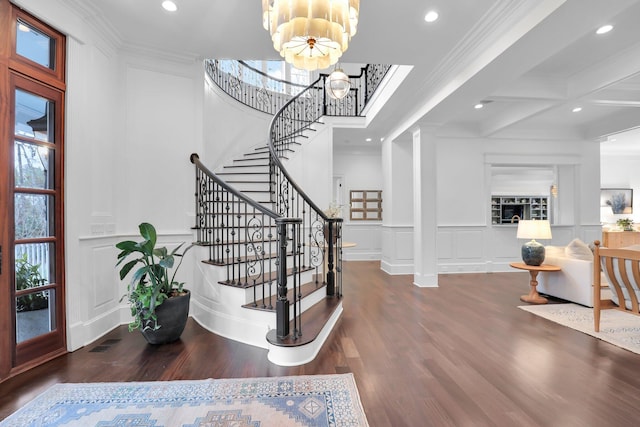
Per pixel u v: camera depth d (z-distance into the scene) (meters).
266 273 3.55
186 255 3.55
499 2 2.55
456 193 6.49
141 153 3.40
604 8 2.20
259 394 1.96
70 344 2.59
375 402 1.88
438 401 1.89
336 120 6.16
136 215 3.37
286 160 5.70
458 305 4.02
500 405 1.85
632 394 1.96
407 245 6.39
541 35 2.52
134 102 3.37
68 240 2.60
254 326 2.79
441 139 6.48
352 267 7.16
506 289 4.94
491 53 2.92
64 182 2.59
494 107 5.41
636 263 2.80
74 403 1.86
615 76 3.54
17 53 2.27
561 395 1.96
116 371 2.26
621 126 5.75
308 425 1.67
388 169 6.57
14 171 2.23
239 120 6.05
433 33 2.98
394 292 4.74
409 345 2.74
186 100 3.65
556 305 4.01
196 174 3.66
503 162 6.60
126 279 3.30
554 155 6.69
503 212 8.52
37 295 2.40
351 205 8.27
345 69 8.10
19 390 2.01
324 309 3.23
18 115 2.29
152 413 1.77
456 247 6.47
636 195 8.92
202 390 2.00
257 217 4.35
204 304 3.28
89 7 2.68
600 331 3.06
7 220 2.17
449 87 3.70
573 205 6.81
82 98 2.74
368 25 2.85
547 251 4.63
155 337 2.69
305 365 2.36
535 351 2.61
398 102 4.68
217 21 2.90
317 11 1.76
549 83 4.09
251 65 7.36
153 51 3.40
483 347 2.70
